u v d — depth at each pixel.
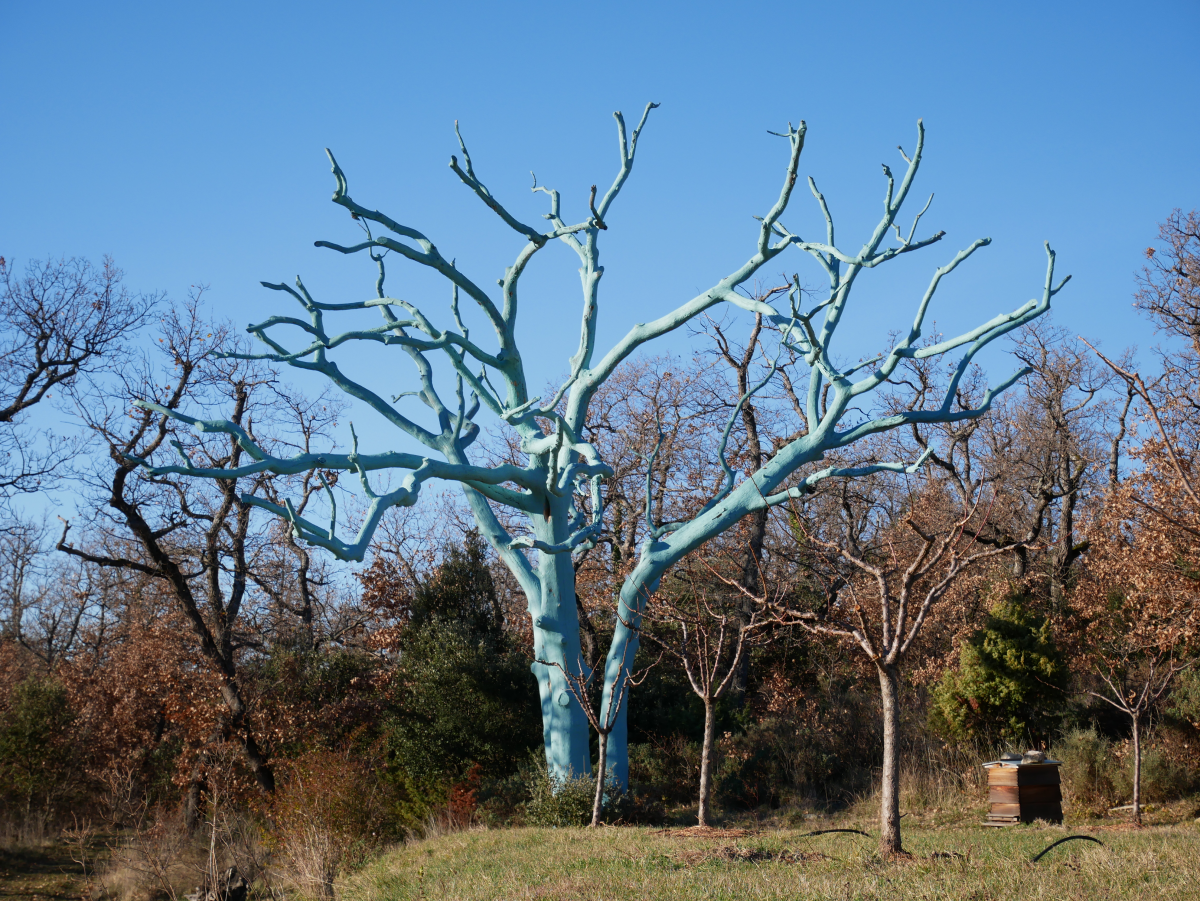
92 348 23.11
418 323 22.61
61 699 28.28
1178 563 17.27
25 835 23.16
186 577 26.16
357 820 18.11
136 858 18.27
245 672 27.30
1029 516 32.50
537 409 19.33
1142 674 18.95
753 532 28.53
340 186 18.02
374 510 16.56
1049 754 18.41
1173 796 16.31
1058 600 25.72
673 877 9.52
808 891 8.20
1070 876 8.30
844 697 25.61
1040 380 30.06
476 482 19.81
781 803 20.83
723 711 25.47
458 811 19.08
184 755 23.41
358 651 30.27
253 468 16.36
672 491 30.94
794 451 21.06
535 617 20.69
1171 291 26.61
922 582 25.42
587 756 19.89
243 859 16.77
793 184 17.88
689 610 27.34
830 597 26.52
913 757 20.14
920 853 10.34
